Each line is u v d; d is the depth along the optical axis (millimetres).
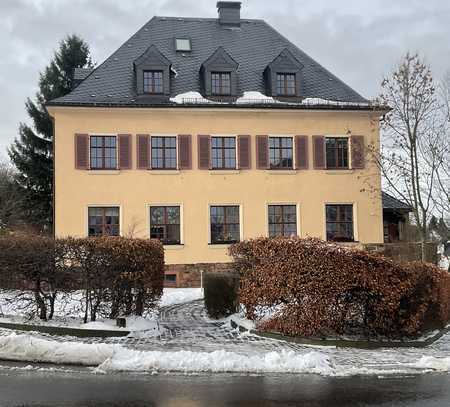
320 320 11391
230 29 33125
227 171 28250
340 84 31266
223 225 28297
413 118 25719
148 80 28469
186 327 13656
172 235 27828
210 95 28844
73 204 26922
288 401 7250
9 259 12070
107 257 12242
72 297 12258
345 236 29297
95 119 27375
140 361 9047
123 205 27344
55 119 27109
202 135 28125
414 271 12242
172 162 28094
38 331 11609
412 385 8227
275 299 11867
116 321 12234
